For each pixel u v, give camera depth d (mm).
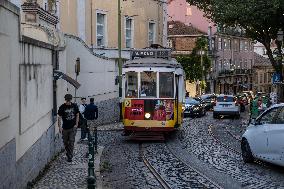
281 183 13344
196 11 82750
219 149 21125
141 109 23703
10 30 10352
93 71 33781
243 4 32625
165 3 49781
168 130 23703
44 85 15398
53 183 12977
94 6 38719
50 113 16766
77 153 18875
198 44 71375
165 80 23781
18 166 10969
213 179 14117
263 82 100688
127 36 43500
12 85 10516
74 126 16672
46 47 15641
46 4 27531
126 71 23969
